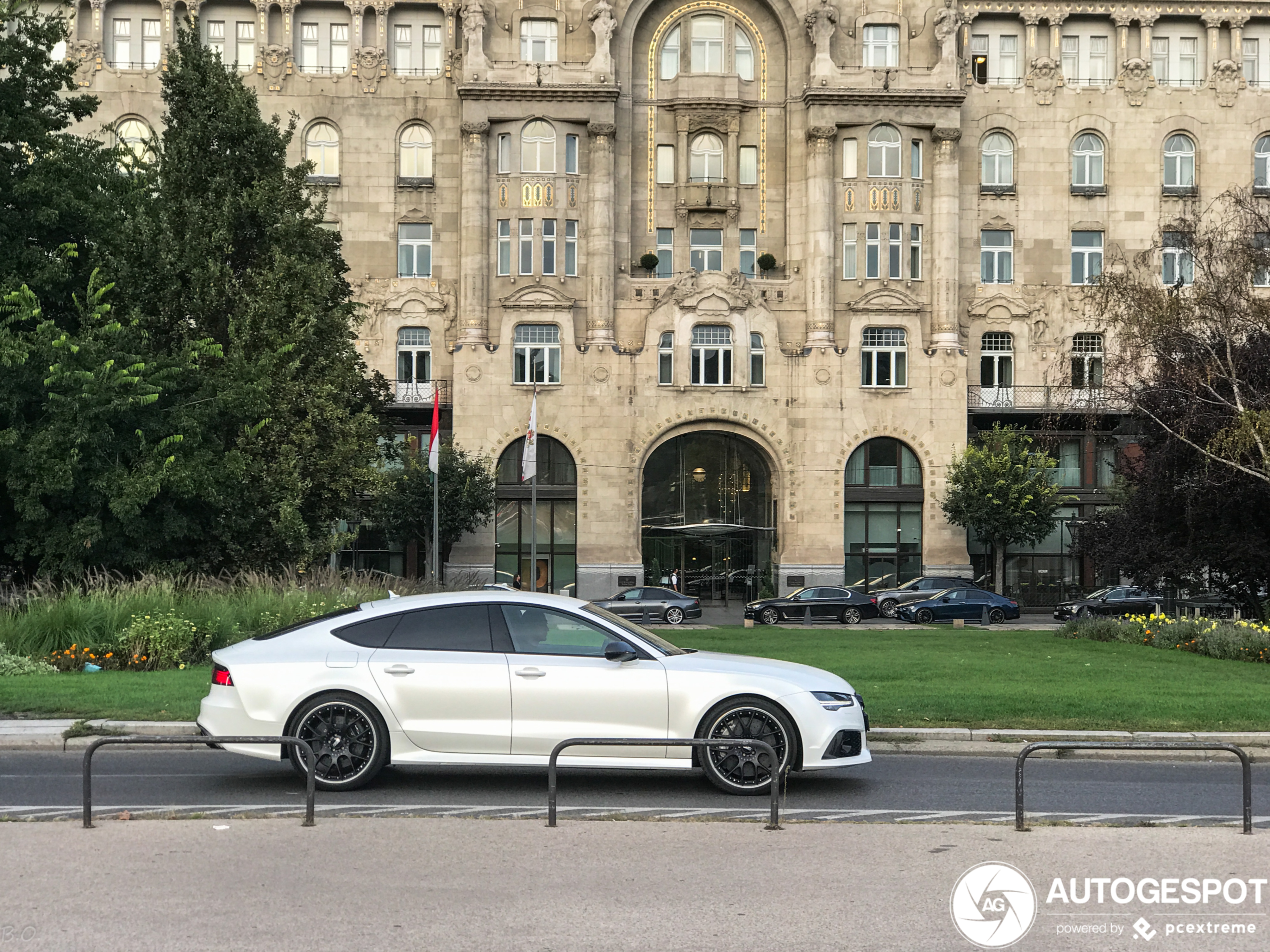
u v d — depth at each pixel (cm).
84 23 6031
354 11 6153
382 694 1211
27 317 2959
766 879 882
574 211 6059
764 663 1270
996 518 5669
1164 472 3497
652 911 804
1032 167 6309
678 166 6222
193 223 3325
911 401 6031
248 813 1082
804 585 5928
